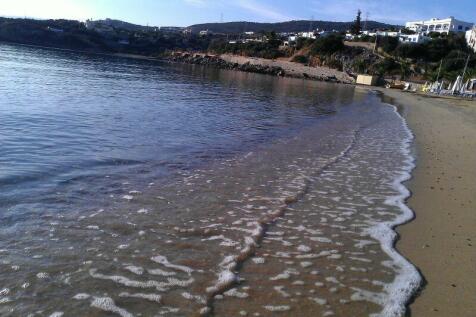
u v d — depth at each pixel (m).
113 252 5.86
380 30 173.38
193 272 5.46
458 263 6.02
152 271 5.43
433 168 12.01
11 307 4.47
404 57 117.38
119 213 7.29
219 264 5.71
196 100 28.33
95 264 5.50
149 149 12.42
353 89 71.19
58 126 14.41
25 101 19.55
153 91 32.56
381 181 10.41
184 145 13.43
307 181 10.14
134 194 8.35
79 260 5.57
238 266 5.69
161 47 191.62
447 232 7.19
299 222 7.45
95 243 6.09
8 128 13.32
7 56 64.56
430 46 119.00
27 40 152.25
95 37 173.38
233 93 38.19
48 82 30.80
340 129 19.89
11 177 8.70
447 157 13.70
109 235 6.39
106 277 5.21
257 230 6.96
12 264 5.33
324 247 6.44
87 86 31.09
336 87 73.50
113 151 11.77
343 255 6.18
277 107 28.75
